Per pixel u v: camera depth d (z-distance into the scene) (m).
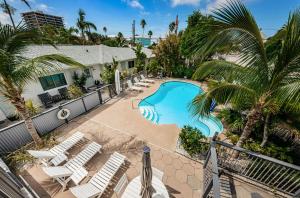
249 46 3.61
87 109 10.82
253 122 4.72
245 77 4.21
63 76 14.58
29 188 4.74
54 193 4.90
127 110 11.08
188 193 4.88
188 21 17.25
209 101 4.59
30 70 5.20
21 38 4.95
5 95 5.52
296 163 5.64
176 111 13.34
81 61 16.09
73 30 31.38
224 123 9.20
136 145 7.24
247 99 4.64
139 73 19.92
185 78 21.16
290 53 3.26
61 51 16.00
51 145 7.17
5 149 6.54
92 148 6.42
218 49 3.84
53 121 8.40
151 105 13.60
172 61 21.14
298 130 5.30
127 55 22.69
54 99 13.04
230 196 4.67
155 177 4.76
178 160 6.22
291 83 3.50
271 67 4.17
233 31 3.42
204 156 6.29
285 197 4.61
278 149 5.79
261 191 4.80
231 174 5.29
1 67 4.66
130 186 4.46
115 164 5.54
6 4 19.41
